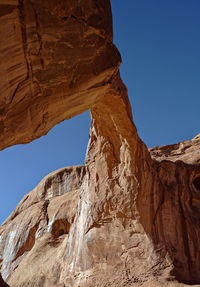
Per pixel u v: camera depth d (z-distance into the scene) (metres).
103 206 11.45
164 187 11.53
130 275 9.90
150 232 10.46
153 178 11.36
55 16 4.33
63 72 4.79
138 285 9.45
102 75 5.43
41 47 4.33
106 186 11.59
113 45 5.59
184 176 12.30
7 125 4.52
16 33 3.99
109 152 11.74
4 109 4.33
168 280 9.20
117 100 10.20
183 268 9.83
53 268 14.10
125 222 10.95
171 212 10.94
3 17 3.79
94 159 12.57
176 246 10.27
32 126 5.01
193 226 10.87
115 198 11.23
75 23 4.62
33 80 4.50
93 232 11.38
